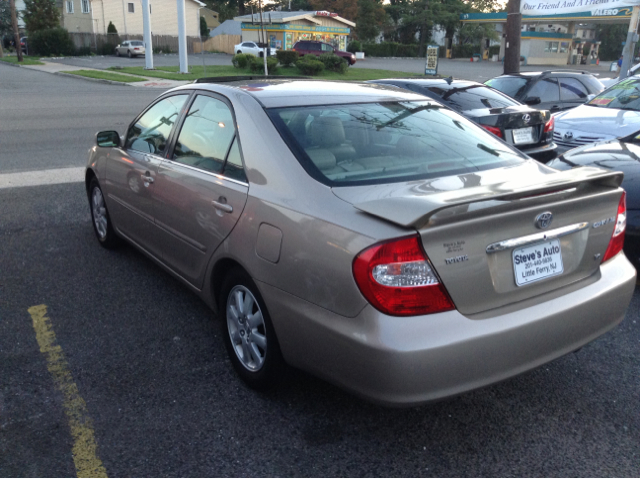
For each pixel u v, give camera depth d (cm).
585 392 326
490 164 316
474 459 271
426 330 234
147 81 2723
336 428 291
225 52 5856
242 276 308
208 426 291
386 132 326
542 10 1582
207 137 358
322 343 255
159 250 414
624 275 299
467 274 242
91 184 544
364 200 260
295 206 273
